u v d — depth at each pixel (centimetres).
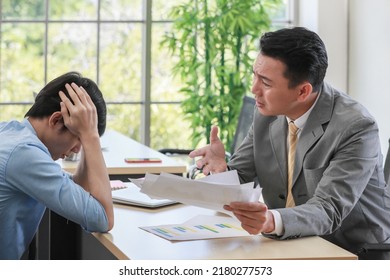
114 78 741
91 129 301
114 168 453
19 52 720
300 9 748
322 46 313
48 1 723
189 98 736
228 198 281
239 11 723
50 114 299
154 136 750
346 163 312
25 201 297
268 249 279
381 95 658
